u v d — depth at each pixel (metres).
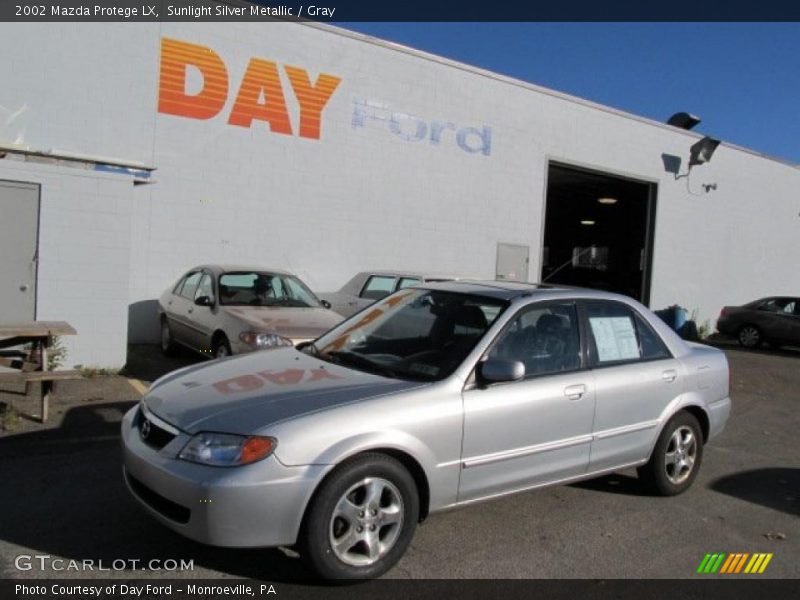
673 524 5.06
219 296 9.16
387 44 13.92
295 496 3.56
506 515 5.02
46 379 6.45
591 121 18.05
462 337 4.63
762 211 23.94
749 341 18.69
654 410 5.39
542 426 4.61
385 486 3.87
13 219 8.46
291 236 12.93
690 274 21.56
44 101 10.45
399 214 14.38
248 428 3.62
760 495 5.88
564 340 4.98
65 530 4.29
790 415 9.76
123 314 9.16
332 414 3.77
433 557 4.25
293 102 12.77
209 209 11.99
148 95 11.27
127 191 9.08
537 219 16.89
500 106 15.97
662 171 20.22
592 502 5.41
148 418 4.02
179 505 3.57
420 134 14.59
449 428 4.13
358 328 5.26
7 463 5.47
